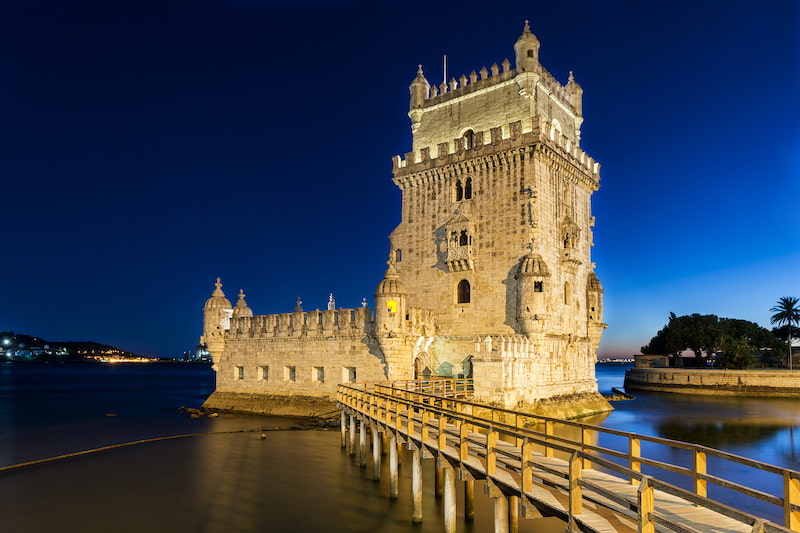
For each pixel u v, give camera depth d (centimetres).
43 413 6288
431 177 5428
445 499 2041
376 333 4669
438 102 5678
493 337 4200
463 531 2141
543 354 4772
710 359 11006
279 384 5522
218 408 5875
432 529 2195
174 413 6094
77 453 3619
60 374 19650
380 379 4709
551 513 1442
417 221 5497
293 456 3438
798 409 6253
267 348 5681
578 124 6100
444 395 3925
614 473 3164
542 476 1627
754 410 6147
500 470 1797
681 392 8800
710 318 10731
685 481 3005
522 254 4772
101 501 2589
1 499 2630
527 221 4778
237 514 2392
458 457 1970
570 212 5481
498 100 5247
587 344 5700
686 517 1327
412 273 5444
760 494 1136
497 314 4847
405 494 2653
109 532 2202
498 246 4912
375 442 2873
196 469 3150
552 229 5059
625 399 7569
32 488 2808
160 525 2275
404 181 5597
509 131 5025
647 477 1152
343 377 5012
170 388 11438
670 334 10912
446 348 5069
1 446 4047
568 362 5281
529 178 4812
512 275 4803
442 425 2080
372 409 3009
